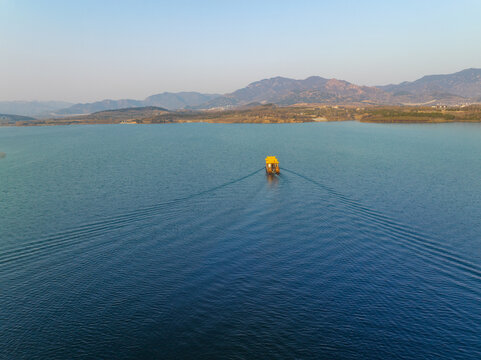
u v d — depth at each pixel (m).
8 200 89.81
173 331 38.56
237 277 49.28
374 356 34.69
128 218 73.69
